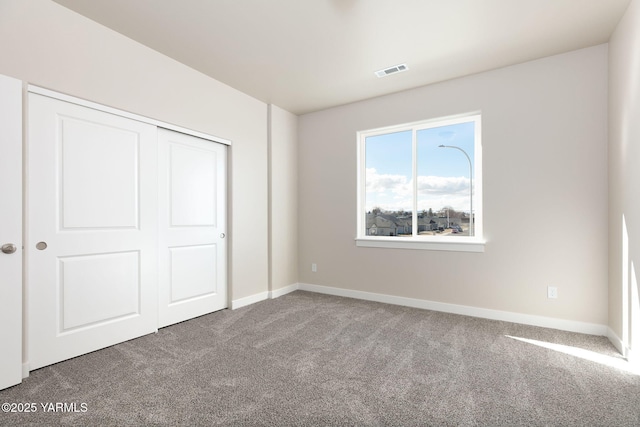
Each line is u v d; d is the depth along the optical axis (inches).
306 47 106.3
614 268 96.5
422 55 111.0
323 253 166.2
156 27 95.0
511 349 93.4
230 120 137.5
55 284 84.6
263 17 90.0
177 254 119.0
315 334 106.4
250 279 147.2
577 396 68.5
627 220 85.9
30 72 79.0
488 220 122.5
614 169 96.1
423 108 136.9
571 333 105.9
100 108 93.4
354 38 100.5
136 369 81.6
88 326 91.6
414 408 64.7
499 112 120.4
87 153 91.4
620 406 64.8
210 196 132.1
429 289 135.8
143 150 105.5
